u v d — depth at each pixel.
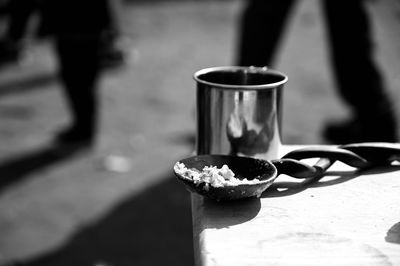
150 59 3.19
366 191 0.74
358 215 0.69
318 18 3.98
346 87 2.00
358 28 1.92
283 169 0.75
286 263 0.62
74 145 2.11
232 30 3.72
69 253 1.45
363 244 0.65
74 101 2.11
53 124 2.32
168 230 1.58
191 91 2.73
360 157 0.78
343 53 1.95
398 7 4.09
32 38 3.47
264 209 0.70
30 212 1.64
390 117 1.99
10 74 2.97
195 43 3.46
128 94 2.68
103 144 2.13
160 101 2.59
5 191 1.77
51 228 1.57
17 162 1.97
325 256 0.63
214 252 0.63
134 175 1.89
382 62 2.99
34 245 1.49
